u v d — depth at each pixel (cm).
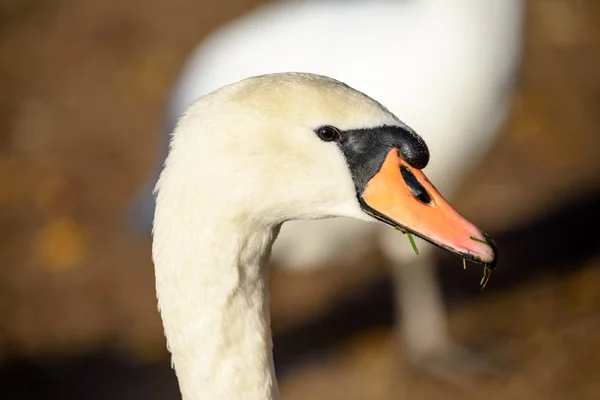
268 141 484
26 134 1527
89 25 1764
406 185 500
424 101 963
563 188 1340
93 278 1289
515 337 1154
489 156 1389
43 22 1794
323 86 498
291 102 488
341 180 500
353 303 1223
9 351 1191
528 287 1220
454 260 1281
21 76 1658
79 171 1448
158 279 506
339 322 1201
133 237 1324
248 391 512
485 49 957
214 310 501
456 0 941
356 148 498
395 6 988
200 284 497
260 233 505
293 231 1002
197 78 1088
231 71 1057
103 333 1212
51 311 1248
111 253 1319
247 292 510
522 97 1473
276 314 1223
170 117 1112
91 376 1154
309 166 494
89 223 1366
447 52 951
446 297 1227
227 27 1123
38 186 1430
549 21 1612
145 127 1516
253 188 484
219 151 479
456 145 995
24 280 1295
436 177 1024
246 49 1058
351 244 1051
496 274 1248
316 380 1123
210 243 489
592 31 1596
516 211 1319
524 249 1268
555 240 1271
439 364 1132
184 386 519
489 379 1114
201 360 509
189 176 483
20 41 1750
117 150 1481
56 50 1712
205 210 486
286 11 1080
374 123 499
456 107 969
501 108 1008
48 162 1470
